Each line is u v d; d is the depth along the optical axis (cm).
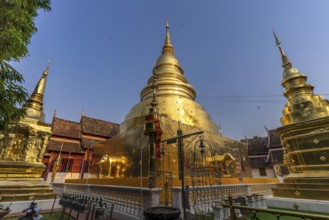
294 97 1191
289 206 951
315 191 901
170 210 509
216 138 1527
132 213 737
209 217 719
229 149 1589
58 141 2612
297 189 975
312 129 1008
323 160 942
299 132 1055
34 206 726
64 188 1590
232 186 1044
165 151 1052
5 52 630
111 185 971
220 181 995
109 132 3155
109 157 1253
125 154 1220
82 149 2712
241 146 1791
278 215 359
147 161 1002
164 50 2434
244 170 1680
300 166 1031
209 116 1780
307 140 1020
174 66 2066
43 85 1582
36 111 1395
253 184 1322
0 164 1107
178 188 708
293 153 1079
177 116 1454
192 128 1358
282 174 2881
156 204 685
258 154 3391
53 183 1856
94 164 1675
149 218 484
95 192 1109
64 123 2875
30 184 1159
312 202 874
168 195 743
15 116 717
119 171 1203
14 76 671
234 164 1427
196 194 790
